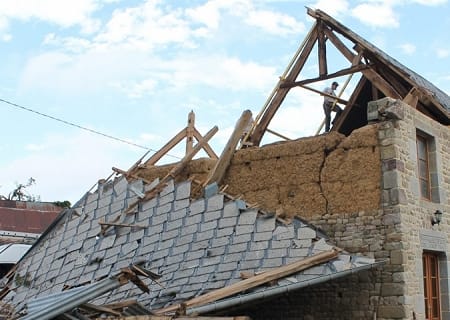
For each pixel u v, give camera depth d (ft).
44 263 38.22
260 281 27.17
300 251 29.81
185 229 34.06
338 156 35.14
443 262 36.50
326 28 42.96
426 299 34.91
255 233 31.63
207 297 25.89
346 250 33.17
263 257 30.19
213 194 34.71
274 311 35.60
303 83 43.37
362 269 29.40
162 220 35.55
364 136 34.32
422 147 38.22
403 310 30.68
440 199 37.37
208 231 33.14
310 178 35.94
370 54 41.04
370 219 32.89
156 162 44.96
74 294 22.38
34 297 34.96
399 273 31.24
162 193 37.11
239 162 39.42
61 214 42.80
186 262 31.81
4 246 61.16
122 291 31.19
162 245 33.88
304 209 35.65
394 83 41.29
